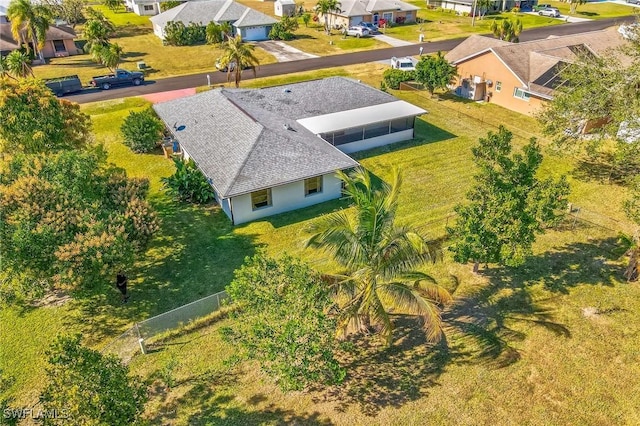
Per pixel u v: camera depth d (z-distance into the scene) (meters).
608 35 48.25
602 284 21.55
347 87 39.72
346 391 16.88
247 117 31.02
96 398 12.96
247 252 24.33
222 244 25.00
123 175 23.94
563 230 25.42
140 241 21.55
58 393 12.91
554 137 34.31
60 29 61.50
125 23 80.38
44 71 54.50
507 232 18.55
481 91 45.47
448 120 40.75
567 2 97.81
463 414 15.92
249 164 26.95
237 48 44.91
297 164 27.64
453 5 88.75
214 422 15.84
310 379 15.41
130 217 21.33
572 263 22.95
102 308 20.92
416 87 49.22
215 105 34.34
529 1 90.62
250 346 15.57
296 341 15.36
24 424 15.70
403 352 18.42
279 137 29.00
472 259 20.08
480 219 19.36
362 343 18.88
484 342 18.69
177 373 17.69
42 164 21.50
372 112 35.62
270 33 69.31
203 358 18.30
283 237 25.53
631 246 21.44
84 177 21.19
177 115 35.25
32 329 19.88
